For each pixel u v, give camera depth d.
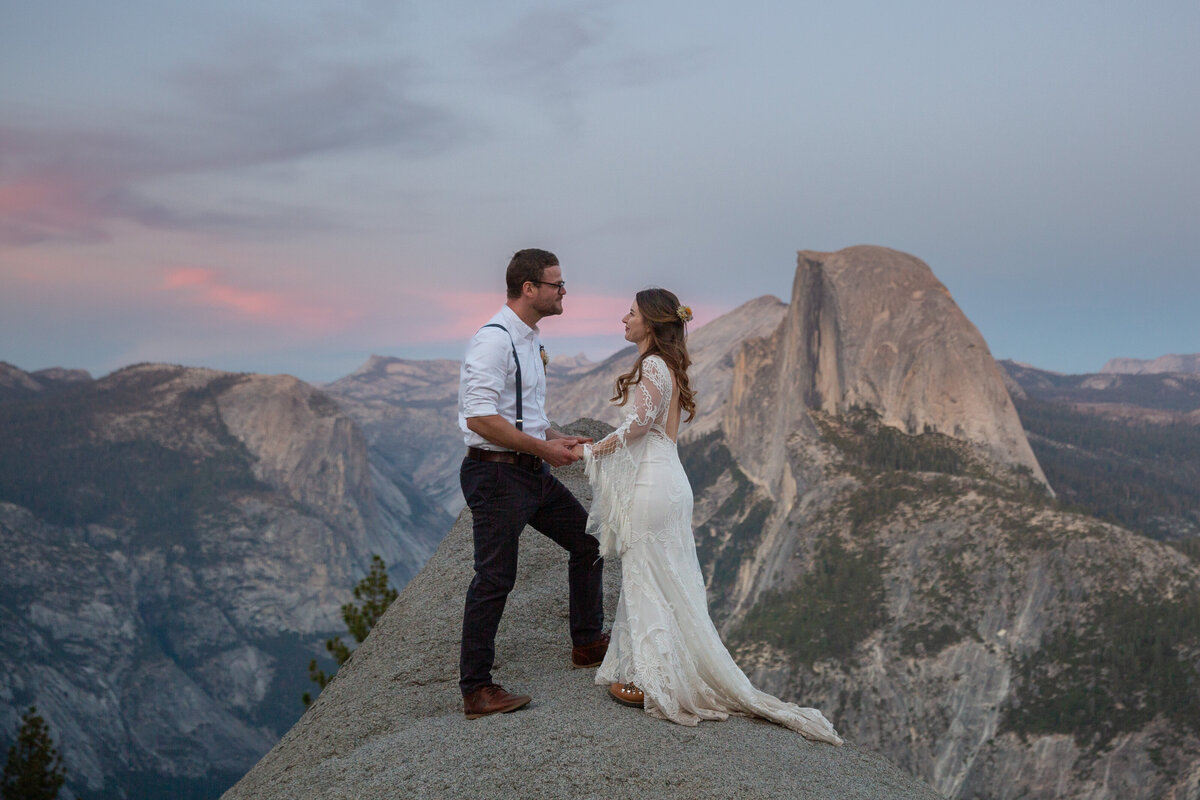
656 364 4.56
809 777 3.83
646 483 4.52
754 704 4.46
